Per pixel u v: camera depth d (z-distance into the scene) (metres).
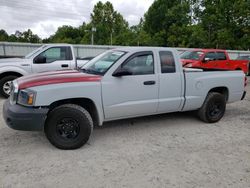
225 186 3.35
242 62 15.09
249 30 34.91
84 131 4.30
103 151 4.29
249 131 5.46
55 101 4.18
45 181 3.36
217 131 5.41
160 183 3.37
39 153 4.16
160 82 5.08
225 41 36.75
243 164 3.95
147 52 4.98
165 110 5.31
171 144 4.64
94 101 4.45
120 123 5.72
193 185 3.35
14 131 5.08
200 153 4.29
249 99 8.86
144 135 5.05
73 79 4.32
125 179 3.45
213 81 5.82
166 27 58.09
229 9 36.25
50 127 4.21
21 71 7.86
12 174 3.51
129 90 4.76
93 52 21.86
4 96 7.96
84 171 3.63
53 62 8.28
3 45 19.86
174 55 5.32
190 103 5.55
